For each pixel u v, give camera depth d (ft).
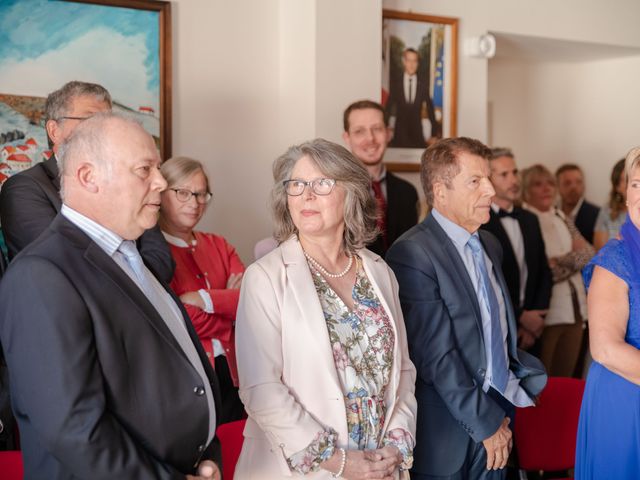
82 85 8.49
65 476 4.90
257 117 13.34
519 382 8.22
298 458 5.94
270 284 6.37
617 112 19.27
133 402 5.05
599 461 7.16
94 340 4.92
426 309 7.64
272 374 6.17
